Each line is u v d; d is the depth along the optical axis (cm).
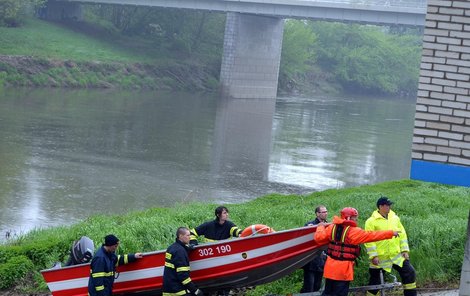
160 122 5759
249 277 1242
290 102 8838
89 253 1331
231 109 7281
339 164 4512
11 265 1576
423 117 1140
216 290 1279
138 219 1930
